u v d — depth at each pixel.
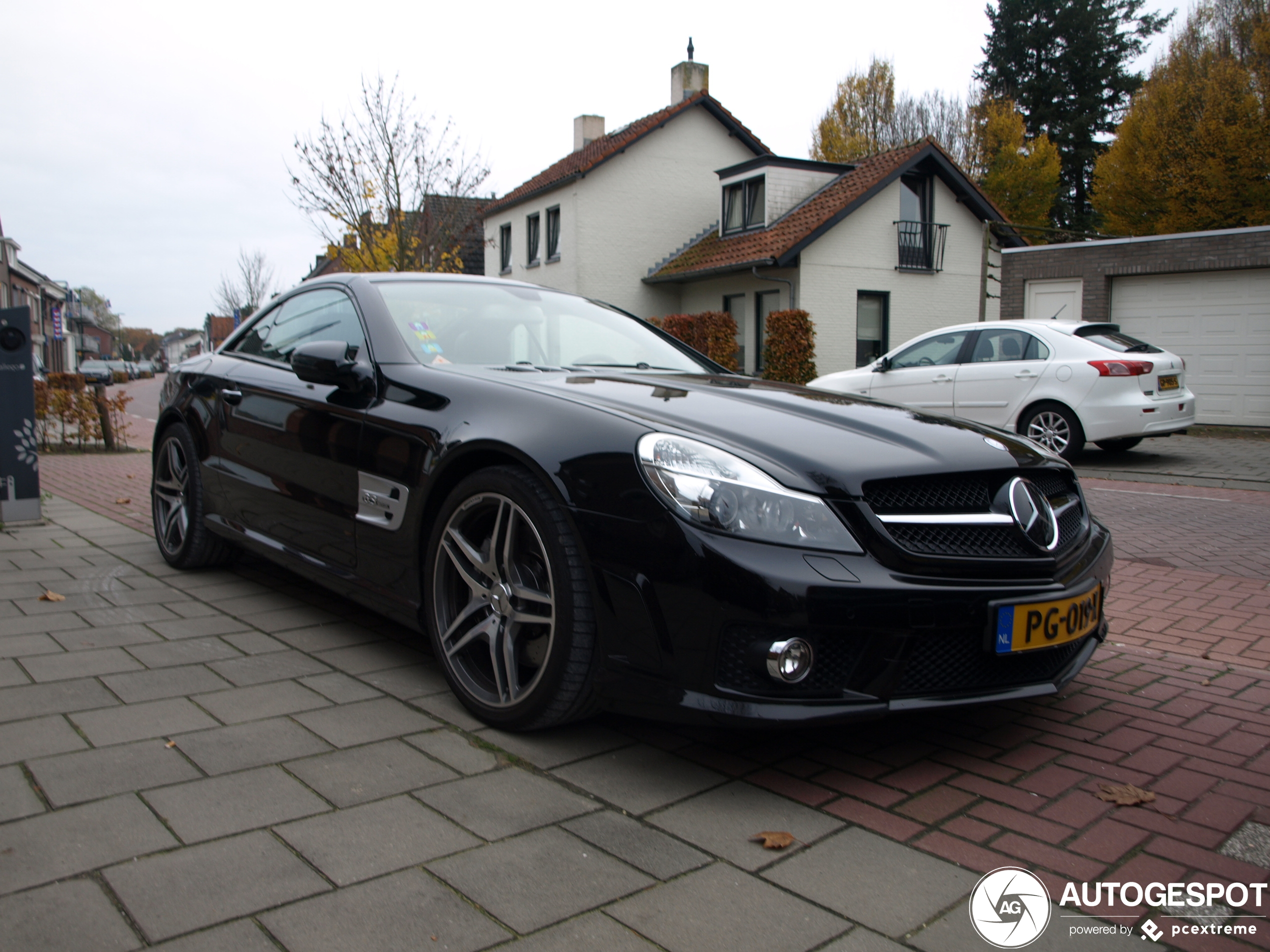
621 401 2.61
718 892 1.84
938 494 2.38
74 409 11.95
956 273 22.27
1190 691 3.19
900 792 2.32
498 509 2.56
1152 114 28.05
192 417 4.29
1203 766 2.53
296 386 3.55
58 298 62.50
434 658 3.24
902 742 2.66
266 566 4.65
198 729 2.56
